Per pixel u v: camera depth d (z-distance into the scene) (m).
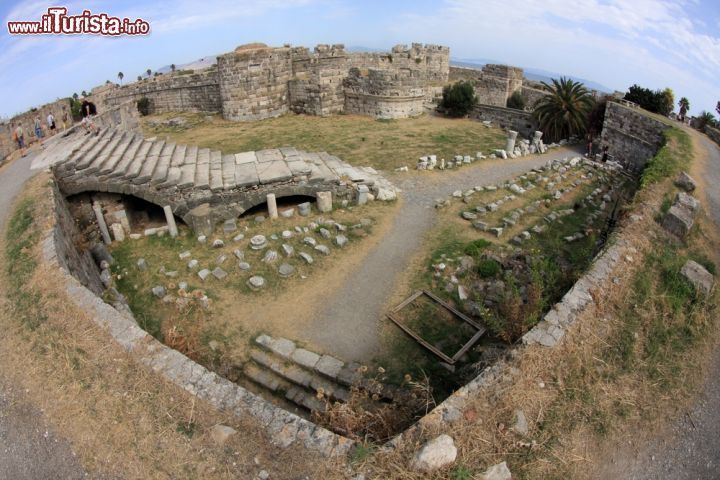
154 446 6.98
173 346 11.08
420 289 13.90
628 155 31.66
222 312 13.04
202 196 17.64
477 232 17.59
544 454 7.15
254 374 11.12
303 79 40.50
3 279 11.20
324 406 10.08
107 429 7.33
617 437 8.01
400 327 12.30
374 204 20.05
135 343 8.66
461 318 12.60
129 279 15.02
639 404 8.70
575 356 8.87
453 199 20.91
